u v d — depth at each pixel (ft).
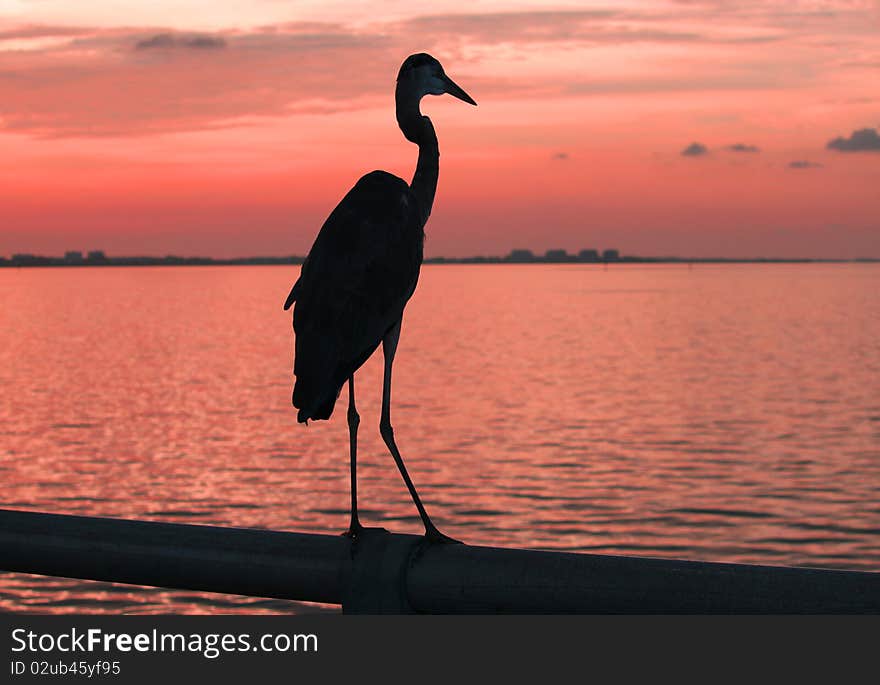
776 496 98.84
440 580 9.68
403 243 12.68
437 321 470.80
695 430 146.30
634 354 288.10
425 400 185.68
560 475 111.45
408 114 15.53
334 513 92.84
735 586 8.76
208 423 157.69
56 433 146.82
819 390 195.21
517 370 242.37
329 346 11.96
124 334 397.80
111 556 10.75
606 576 9.16
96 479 111.24
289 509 94.63
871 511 91.40
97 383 217.77
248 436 144.46
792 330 392.06
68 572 11.03
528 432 146.00
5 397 191.42
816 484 104.58
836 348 304.50
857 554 77.30
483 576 9.54
